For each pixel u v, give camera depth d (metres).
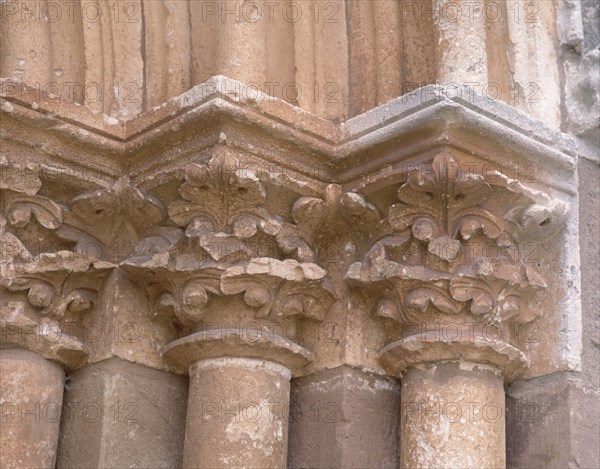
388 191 5.05
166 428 5.25
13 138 5.06
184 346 5.11
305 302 5.21
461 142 4.88
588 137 5.55
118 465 5.09
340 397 5.14
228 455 4.90
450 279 4.94
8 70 5.33
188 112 4.98
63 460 5.18
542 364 5.18
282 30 5.52
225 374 5.04
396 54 5.47
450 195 4.91
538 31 5.59
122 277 5.31
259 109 4.95
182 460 5.15
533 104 5.45
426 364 5.05
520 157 5.07
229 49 5.28
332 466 5.07
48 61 5.44
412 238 5.04
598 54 5.57
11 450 4.96
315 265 5.15
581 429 5.03
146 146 5.19
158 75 5.47
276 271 5.03
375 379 5.25
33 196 5.14
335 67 5.52
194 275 5.04
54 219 5.20
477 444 4.89
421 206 4.98
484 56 5.25
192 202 5.07
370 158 5.11
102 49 5.52
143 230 5.31
